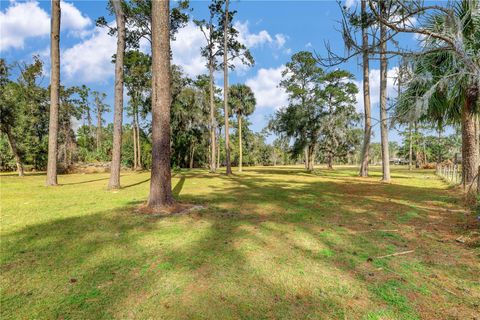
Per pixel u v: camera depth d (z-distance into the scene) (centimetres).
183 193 846
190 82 2753
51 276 254
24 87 2288
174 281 241
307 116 2020
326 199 707
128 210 570
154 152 563
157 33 555
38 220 482
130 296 217
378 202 650
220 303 206
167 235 383
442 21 403
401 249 317
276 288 227
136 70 2303
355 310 195
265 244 339
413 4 380
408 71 422
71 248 331
